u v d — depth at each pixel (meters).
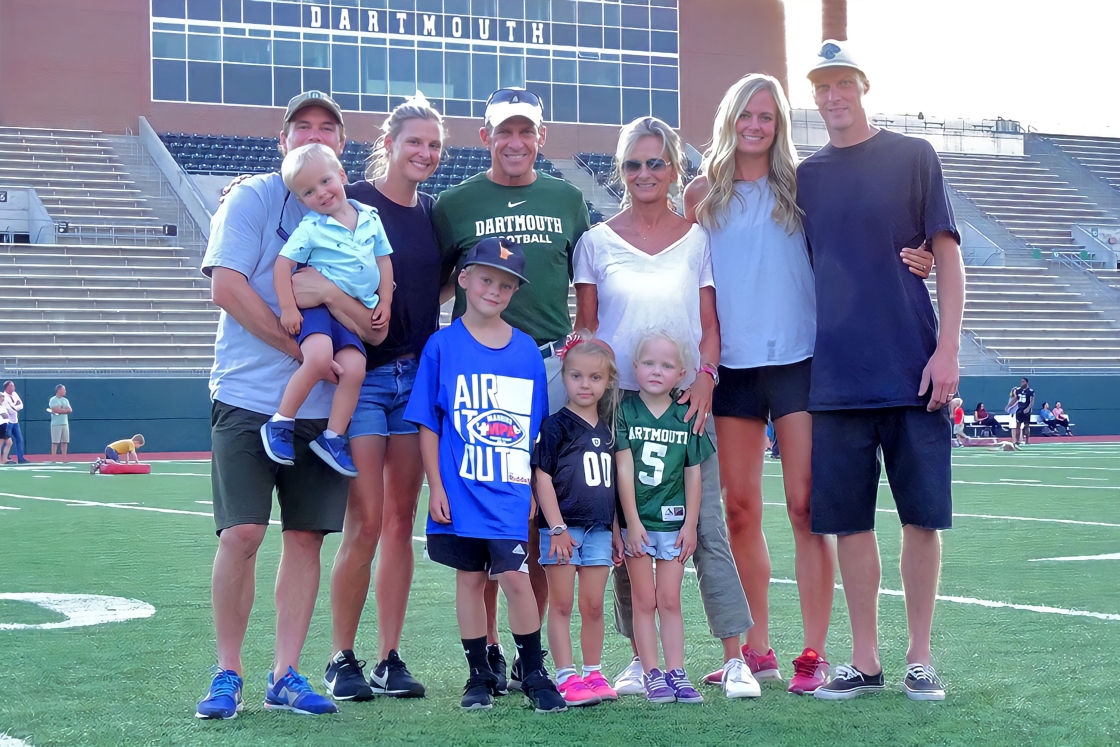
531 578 4.32
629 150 4.20
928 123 40.03
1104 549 7.48
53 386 21.86
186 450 22.59
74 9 31.19
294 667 3.72
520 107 4.20
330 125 4.11
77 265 26.02
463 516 3.77
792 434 4.19
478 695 3.70
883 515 9.89
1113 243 34.81
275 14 32.91
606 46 35.81
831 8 20.95
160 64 31.92
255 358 3.72
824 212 4.06
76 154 30.11
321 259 3.73
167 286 26.27
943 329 3.86
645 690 3.87
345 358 3.74
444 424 3.90
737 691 3.80
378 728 3.41
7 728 3.39
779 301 4.21
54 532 8.76
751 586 4.27
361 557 3.96
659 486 3.94
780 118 4.24
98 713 3.56
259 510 3.68
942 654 4.32
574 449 3.89
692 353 4.14
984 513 10.03
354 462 3.98
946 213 3.92
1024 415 23.89
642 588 3.93
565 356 3.98
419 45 34.16
